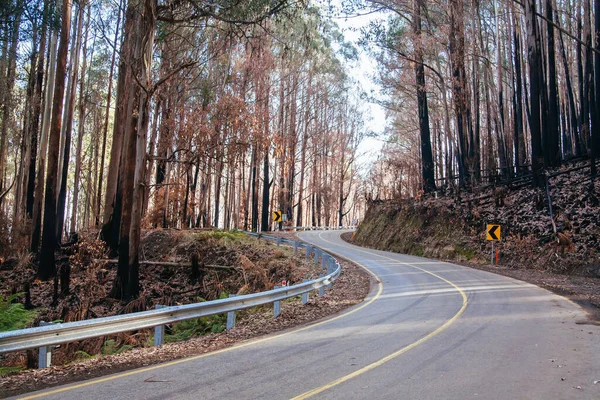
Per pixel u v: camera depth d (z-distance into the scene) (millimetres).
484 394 5465
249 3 19016
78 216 75438
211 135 24500
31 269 25578
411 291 16188
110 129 54812
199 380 6324
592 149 26469
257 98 39500
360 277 20781
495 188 30844
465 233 29656
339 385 5914
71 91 29938
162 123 31391
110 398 5594
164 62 29125
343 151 74688
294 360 7344
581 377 6133
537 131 28328
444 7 34500
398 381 6035
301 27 38656
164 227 37406
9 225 30453
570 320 10547
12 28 21578
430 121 60781
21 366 9109
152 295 20812
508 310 11984
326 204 79000
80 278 22062
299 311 13047
